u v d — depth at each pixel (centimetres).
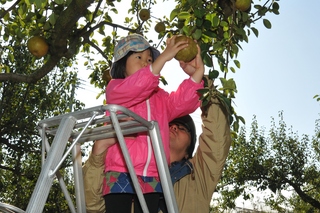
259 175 2114
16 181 1301
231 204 2162
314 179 2167
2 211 253
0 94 1202
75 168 306
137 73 291
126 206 311
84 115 246
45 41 509
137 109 311
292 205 2377
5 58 1115
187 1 353
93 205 359
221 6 388
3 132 1163
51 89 1307
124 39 337
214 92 319
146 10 652
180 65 328
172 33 597
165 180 267
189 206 386
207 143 380
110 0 638
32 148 1211
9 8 554
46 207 1330
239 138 2205
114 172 310
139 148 303
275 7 388
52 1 483
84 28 572
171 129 396
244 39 350
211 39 380
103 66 757
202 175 390
